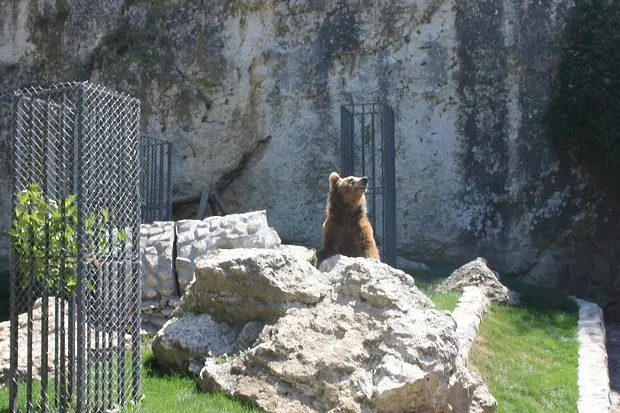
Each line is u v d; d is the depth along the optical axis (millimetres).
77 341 6191
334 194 13125
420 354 7258
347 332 7617
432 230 19531
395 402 7016
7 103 21344
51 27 21891
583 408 10047
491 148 19297
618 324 18250
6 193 21422
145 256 10641
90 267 6320
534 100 19062
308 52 20391
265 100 20656
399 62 19891
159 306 10438
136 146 7039
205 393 7398
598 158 18672
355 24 20109
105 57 21438
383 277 8133
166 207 18062
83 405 6215
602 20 18703
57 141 6254
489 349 11805
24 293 6789
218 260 8562
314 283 8234
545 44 19031
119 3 21500
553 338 13328
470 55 19484
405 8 19844
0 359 7871
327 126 20234
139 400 6996
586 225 18781
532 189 19031
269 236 11109
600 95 18453
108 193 6656
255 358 7445
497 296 15250
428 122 19719
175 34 21094
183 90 20969
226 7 20750
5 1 22172
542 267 19000
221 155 20859
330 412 6922
